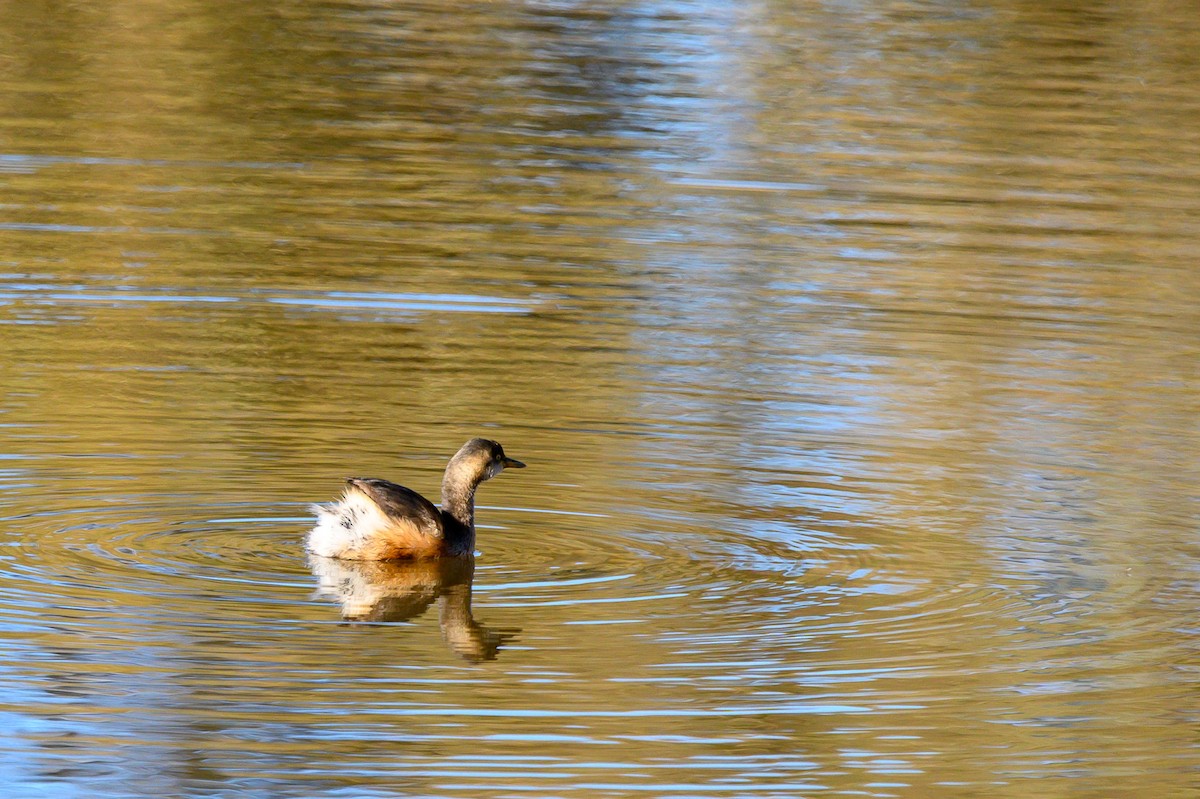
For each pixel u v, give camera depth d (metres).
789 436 15.49
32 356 16.75
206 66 28.22
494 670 10.39
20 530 12.39
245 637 10.74
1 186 22.14
